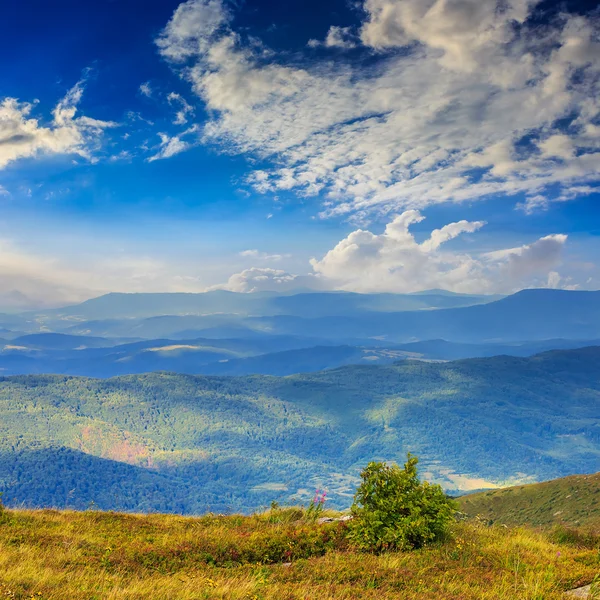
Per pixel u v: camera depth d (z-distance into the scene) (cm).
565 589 1098
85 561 1278
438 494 1564
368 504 1578
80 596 960
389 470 1617
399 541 1452
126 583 1096
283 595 994
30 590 995
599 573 1155
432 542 1485
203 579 1097
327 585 1064
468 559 1327
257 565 1302
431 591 1045
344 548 1480
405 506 1515
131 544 1478
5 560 1195
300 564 1287
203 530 1778
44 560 1245
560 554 1441
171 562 1316
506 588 1060
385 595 1017
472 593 1029
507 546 1520
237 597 973
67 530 1664
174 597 975
